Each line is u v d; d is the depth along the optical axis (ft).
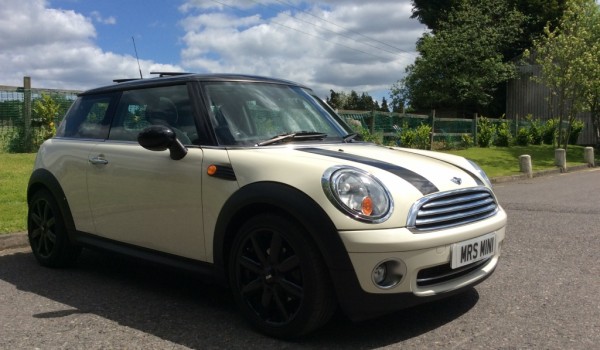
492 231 11.98
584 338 11.23
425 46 115.65
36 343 11.16
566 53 72.54
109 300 13.88
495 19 117.91
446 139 74.49
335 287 10.19
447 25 116.88
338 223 10.07
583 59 71.72
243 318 12.48
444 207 11.03
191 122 13.06
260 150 12.00
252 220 11.20
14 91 42.98
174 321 12.34
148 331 11.76
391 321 12.18
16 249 19.67
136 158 13.65
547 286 14.83
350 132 15.23
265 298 11.23
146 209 13.38
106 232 14.69
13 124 43.21
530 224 24.44
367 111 59.31
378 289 10.14
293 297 10.75
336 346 10.83
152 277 15.99
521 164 53.62
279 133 13.20
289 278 10.85
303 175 10.69
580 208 29.66
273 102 14.10
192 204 12.30
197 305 13.44
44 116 43.80
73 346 11.00
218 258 11.88
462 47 110.42
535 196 35.88
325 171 10.59
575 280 15.42
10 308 13.32
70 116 17.02
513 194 37.32
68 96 46.42
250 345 10.93
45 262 16.97
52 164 16.34
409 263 10.23
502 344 10.92
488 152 72.33
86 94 16.84
